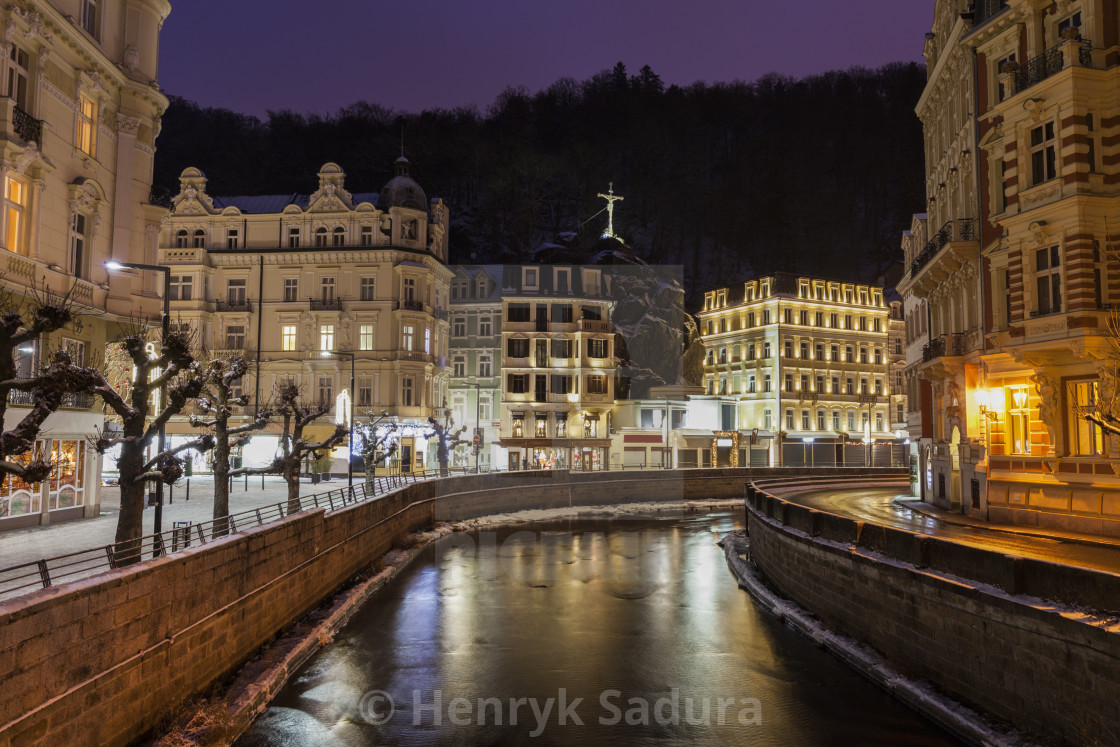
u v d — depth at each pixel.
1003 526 26.17
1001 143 27.72
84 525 24.66
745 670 17.41
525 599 24.97
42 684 9.88
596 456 39.09
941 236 33.34
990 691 13.27
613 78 111.25
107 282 28.22
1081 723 11.10
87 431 26.83
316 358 54.00
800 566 22.70
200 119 97.00
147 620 12.66
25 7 22.91
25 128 22.97
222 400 23.48
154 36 31.05
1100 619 11.13
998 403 28.25
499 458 49.88
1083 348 22.53
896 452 76.50
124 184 29.08
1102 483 23.03
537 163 89.81
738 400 75.88
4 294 21.39
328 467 48.88
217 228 56.31
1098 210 22.77
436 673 17.28
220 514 22.98
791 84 134.00
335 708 15.14
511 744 13.40
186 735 12.98
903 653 16.22
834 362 75.00
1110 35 23.06
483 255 77.06
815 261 115.44
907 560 16.62
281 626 19.52
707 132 117.94
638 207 98.00
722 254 103.75
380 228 55.62
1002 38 27.88
